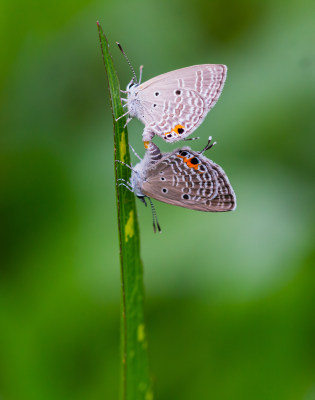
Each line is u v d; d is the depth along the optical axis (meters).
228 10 0.39
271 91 0.38
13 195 0.38
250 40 0.39
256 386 0.36
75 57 0.39
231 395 0.36
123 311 0.33
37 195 0.38
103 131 0.38
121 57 0.39
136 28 0.39
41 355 0.36
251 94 0.38
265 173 0.38
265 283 0.36
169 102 0.35
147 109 0.35
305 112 0.38
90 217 0.37
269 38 0.38
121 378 0.33
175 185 0.35
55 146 0.38
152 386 0.33
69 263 0.37
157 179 0.35
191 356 0.36
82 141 0.38
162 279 0.37
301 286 0.36
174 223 0.37
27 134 0.38
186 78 0.35
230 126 0.38
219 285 0.37
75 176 0.38
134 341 0.33
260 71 0.38
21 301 0.37
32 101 0.38
